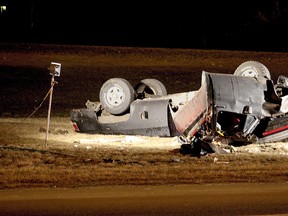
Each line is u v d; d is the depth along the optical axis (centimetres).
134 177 2867
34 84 7125
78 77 7656
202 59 9444
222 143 3741
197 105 3709
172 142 3878
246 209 2245
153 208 2248
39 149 3597
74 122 4238
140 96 4244
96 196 2452
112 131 4138
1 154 3412
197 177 2897
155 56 9619
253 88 3778
